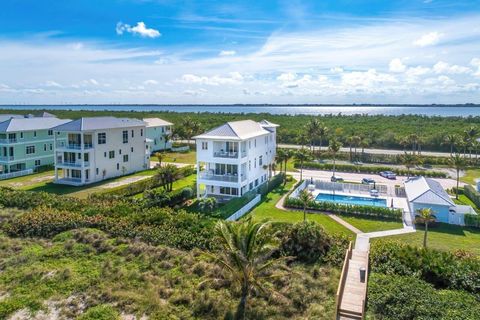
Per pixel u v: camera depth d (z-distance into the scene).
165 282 23.75
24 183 53.41
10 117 68.81
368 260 23.94
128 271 25.28
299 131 103.62
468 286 21.41
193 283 23.70
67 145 54.16
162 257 27.16
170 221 31.73
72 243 29.47
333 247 26.34
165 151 86.75
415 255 24.14
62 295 22.53
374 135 97.62
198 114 173.25
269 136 54.97
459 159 49.97
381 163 75.38
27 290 23.12
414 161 63.78
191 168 61.62
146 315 20.61
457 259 24.17
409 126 113.44
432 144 88.62
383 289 20.44
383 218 38.84
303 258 25.89
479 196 43.81
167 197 39.97
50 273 25.27
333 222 37.38
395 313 18.78
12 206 39.34
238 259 20.86
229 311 20.62
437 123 119.12
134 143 62.22
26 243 30.44
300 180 56.09
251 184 47.75
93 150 53.81
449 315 18.06
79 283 23.70
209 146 44.06
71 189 49.84
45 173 61.19
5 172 59.44
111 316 20.36
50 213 34.78
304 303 21.08
